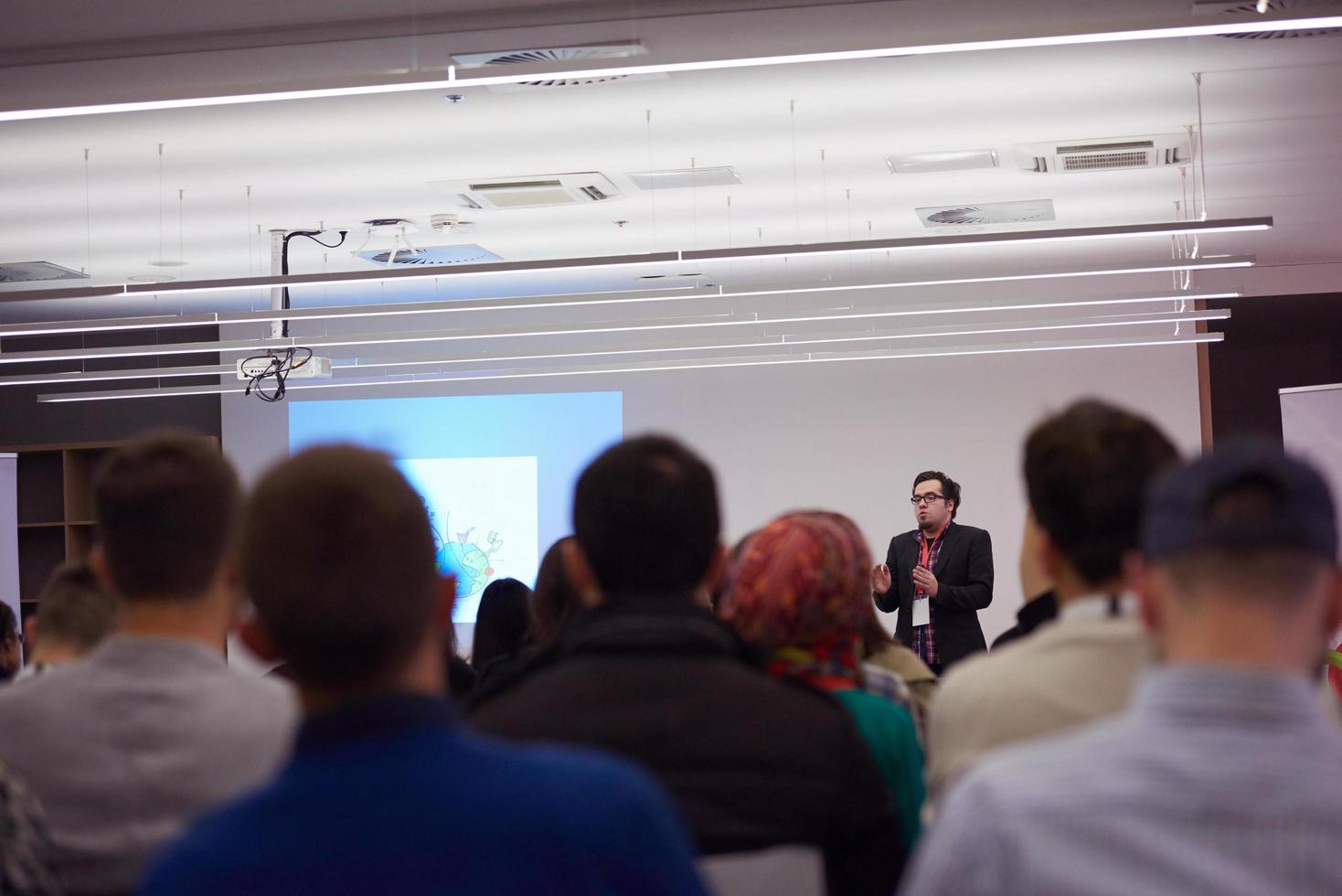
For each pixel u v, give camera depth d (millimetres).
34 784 1407
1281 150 6953
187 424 11492
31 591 11539
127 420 11578
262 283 6098
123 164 6691
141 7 4770
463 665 3365
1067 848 847
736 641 1665
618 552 1521
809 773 1440
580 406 10859
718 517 1569
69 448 11375
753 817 1408
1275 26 3680
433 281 9992
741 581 1819
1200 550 891
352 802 917
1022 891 846
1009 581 10211
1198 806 840
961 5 4879
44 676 1514
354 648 996
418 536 1044
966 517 10297
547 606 2920
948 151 6816
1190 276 8820
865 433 10492
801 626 1781
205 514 1488
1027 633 1852
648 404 10781
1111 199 7965
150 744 1432
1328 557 898
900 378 10461
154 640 1477
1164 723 881
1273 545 874
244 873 901
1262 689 868
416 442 11023
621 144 6543
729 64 3904
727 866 1404
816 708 1516
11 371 11719
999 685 1449
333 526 1009
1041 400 10242
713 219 8234
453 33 5031
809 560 1780
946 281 6516
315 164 6750
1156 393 10094
